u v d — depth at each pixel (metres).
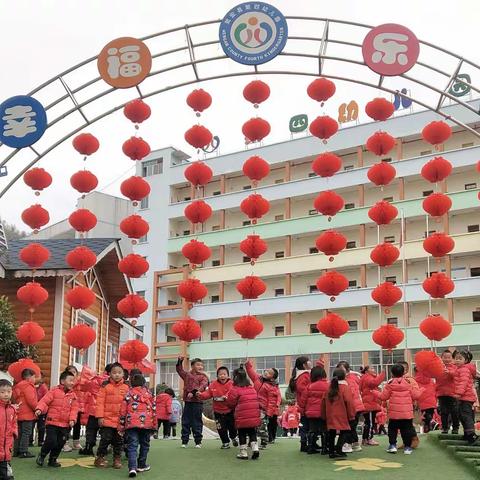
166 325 44.00
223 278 42.38
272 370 13.62
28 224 12.44
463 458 10.43
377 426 16.53
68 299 12.17
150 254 46.28
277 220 42.25
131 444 9.80
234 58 11.38
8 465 9.02
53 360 14.59
